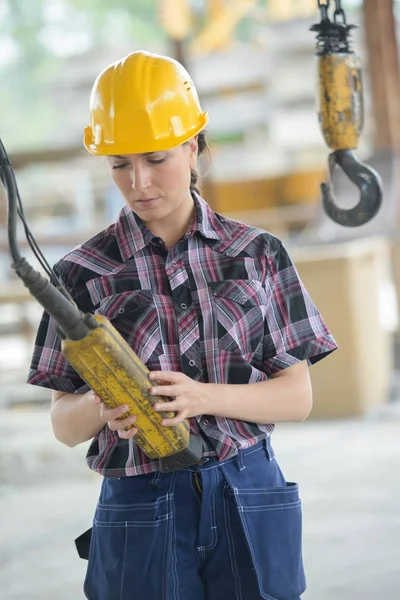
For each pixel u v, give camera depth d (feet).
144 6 147.02
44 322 9.81
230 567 9.53
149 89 9.26
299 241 37.91
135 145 9.11
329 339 9.93
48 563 19.86
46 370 9.74
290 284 9.91
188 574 9.43
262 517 9.53
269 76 62.18
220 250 9.72
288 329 9.82
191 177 10.02
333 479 24.67
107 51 70.69
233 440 9.51
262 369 9.91
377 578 17.99
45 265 8.80
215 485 9.46
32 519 22.98
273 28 61.72
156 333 9.44
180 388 8.87
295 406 9.70
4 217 53.31
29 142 143.23
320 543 19.99
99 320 8.40
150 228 9.77
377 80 39.70
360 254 31.81
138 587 9.35
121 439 9.52
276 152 62.34
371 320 32.63
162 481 9.46
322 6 12.83
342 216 12.78
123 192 9.33
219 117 62.95
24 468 27.02
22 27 146.30
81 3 148.15
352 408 31.55
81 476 26.58
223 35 69.51
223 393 9.25
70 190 69.26
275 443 29.01
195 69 63.10
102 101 9.36
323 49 12.76
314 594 17.38
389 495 22.97
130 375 8.51
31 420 32.78
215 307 9.55
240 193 58.85
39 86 144.77
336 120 12.71
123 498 9.55
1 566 19.77
